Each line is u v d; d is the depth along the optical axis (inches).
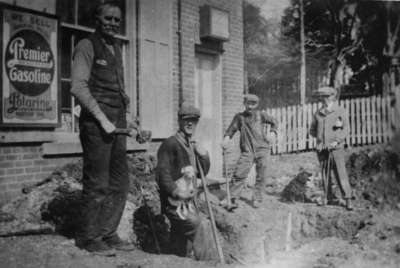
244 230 179.8
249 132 216.4
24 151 173.0
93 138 127.4
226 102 276.7
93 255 126.0
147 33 225.6
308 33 379.2
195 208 153.4
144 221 168.6
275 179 256.7
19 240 136.3
